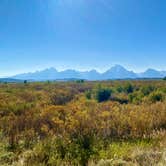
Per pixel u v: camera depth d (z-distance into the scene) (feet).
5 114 49.21
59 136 27.81
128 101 79.97
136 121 33.94
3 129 33.60
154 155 21.48
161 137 27.73
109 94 88.38
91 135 28.45
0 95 78.13
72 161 21.67
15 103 59.41
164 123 33.58
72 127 32.48
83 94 98.58
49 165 21.38
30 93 89.97
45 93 91.40
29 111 50.44
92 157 22.12
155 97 70.79
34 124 36.70
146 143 26.45
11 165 21.02
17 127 34.81
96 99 84.23
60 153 23.35
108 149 24.57
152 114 39.68
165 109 43.24
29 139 28.71
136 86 121.19
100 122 35.14
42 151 23.66
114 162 20.22
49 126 35.32
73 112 46.91
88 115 41.29
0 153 23.85
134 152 22.40
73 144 24.80
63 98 85.66
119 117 37.60
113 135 29.63
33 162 21.63
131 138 28.71
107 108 52.34
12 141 27.53
